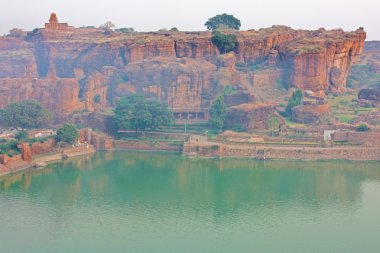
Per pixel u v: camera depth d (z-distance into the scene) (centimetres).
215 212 13500
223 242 11544
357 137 19800
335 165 18488
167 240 11594
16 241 11450
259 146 19862
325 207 13938
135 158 19650
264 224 12694
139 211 13512
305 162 18925
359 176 16988
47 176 16875
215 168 18038
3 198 14450
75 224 12512
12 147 18150
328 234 12069
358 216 13275
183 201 14375
